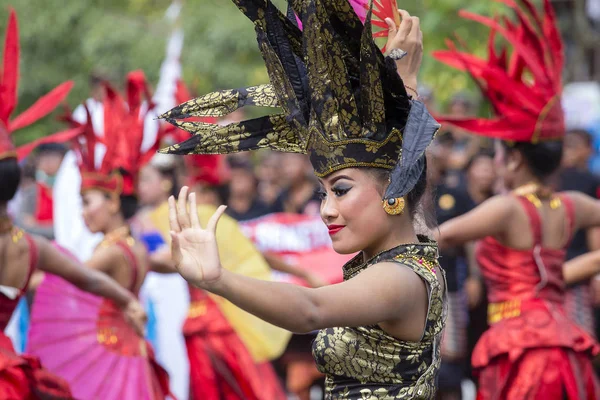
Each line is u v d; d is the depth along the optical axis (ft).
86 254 38.60
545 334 24.71
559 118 25.64
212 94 16.01
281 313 13.35
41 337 27.96
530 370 24.64
